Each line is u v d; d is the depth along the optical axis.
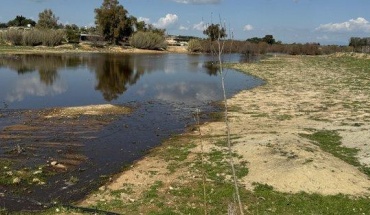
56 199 13.76
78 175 16.05
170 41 130.38
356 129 21.83
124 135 22.00
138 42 102.56
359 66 60.09
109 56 81.12
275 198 13.39
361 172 15.46
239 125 23.97
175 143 20.38
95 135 21.77
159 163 17.30
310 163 15.26
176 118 26.30
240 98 33.44
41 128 22.73
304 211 12.61
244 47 102.69
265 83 42.62
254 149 17.28
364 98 32.34
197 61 73.19
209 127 23.69
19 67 53.78
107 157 18.33
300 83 42.03
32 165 16.81
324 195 13.48
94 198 13.84
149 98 33.72
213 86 40.66
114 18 103.38
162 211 12.69
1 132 21.62
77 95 34.41
